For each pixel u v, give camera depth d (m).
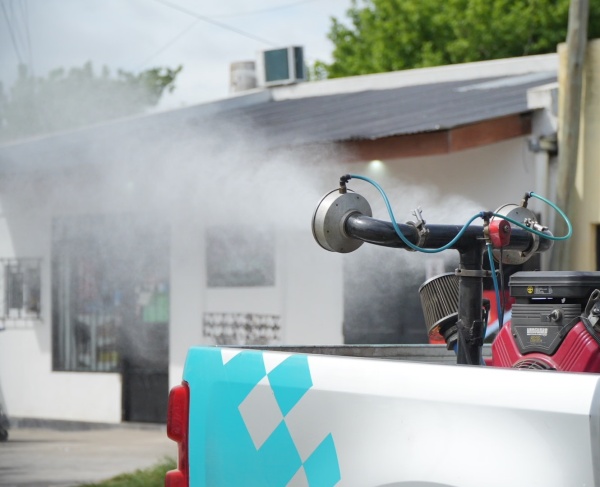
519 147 11.52
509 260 5.01
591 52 11.40
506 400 3.37
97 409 15.45
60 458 12.19
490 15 28.14
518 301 4.66
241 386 4.20
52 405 15.91
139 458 12.06
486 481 3.38
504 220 4.62
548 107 11.28
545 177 11.38
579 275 4.47
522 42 27.80
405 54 30.47
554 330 4.48
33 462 11.89
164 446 13.05
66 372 15.78
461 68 16.62
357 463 3.73
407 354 5.73
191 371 4.47
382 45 30.73
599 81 11.34
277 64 18.34
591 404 3.20
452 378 3.53
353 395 3.77
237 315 13.93
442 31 29.86
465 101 13.34
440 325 5.24
